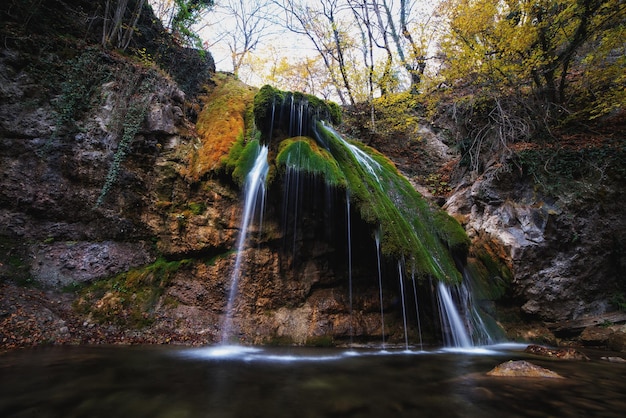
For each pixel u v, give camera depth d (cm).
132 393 308
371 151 998
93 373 361
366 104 1349
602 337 672
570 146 856
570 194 780
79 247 614
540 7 824
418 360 503
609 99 855
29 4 694
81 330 526
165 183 711
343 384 364
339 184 614
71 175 640
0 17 661
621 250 747
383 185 809
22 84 641
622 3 749
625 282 746
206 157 727
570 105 967
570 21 833
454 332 632
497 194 871
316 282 667
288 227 671
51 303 545
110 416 258
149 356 452
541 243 762
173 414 265
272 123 680
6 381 323
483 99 1024
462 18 899
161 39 1074
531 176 847
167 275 634
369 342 636
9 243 568
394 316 672
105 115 698
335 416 272
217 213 678
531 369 417
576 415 285
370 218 611
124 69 764
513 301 776
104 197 653
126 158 694
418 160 1296
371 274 685
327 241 679
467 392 343
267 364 442
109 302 580
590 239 751
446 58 1035
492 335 702
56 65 686
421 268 612
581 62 927
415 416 276
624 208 754
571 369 459
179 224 670
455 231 778
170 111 785
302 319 634
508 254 784
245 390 331
